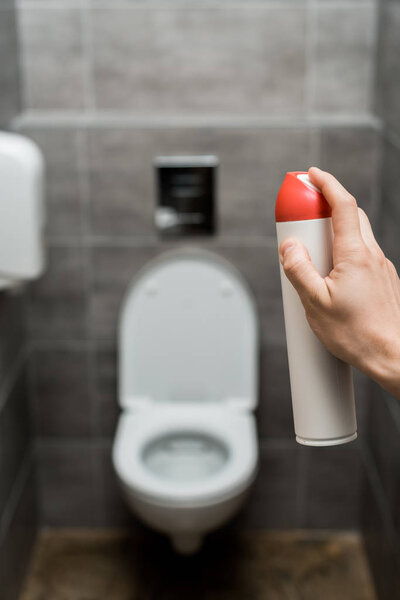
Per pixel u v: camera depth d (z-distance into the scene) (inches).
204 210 81.4
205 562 88.0
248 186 80.7
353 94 79.2
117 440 77.4
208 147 79.5
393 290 22.0
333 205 22.4
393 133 70.9
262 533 93.0
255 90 79.0
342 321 22.0
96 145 79.5
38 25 77.2
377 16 76.2
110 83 79.1
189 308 83.3
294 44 77.4
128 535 93.4
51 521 94.1
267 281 83.8
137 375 84.5
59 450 91.0
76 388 88.6
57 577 85.7
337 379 24.1
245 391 84.4
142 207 81.6
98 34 77.4
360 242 21.8
